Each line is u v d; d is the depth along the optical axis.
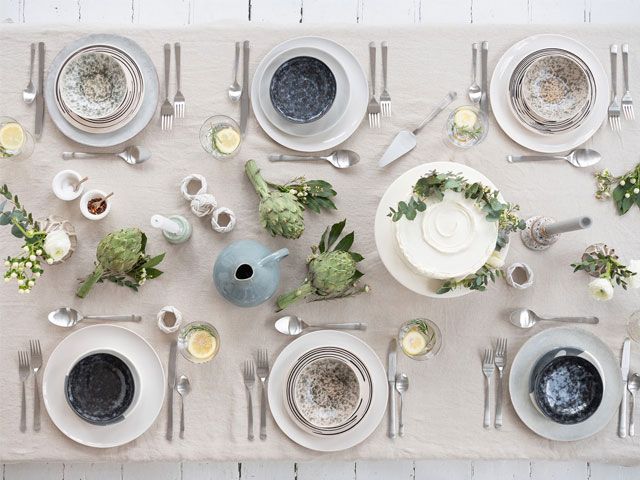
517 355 1.83
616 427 1.85
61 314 1.82
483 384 1.85
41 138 1.84
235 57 1.87
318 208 1.81
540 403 1.76
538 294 1.87
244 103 1.86
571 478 2.08
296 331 1.84
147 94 1.85
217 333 1.82
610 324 1.87
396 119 1.88
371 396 1.80
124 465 2.05
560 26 1.89
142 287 1.83
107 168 1.84
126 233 1.67
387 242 1.68
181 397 1.83
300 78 1.82
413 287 1.67
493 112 1.87
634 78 1.90
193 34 1.86
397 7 2.16
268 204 1.71
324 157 1.86
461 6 2.16
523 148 1.88
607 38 1.90
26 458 1.80
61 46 1.85
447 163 1.70
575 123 1.84
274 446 1.83
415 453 1.84
